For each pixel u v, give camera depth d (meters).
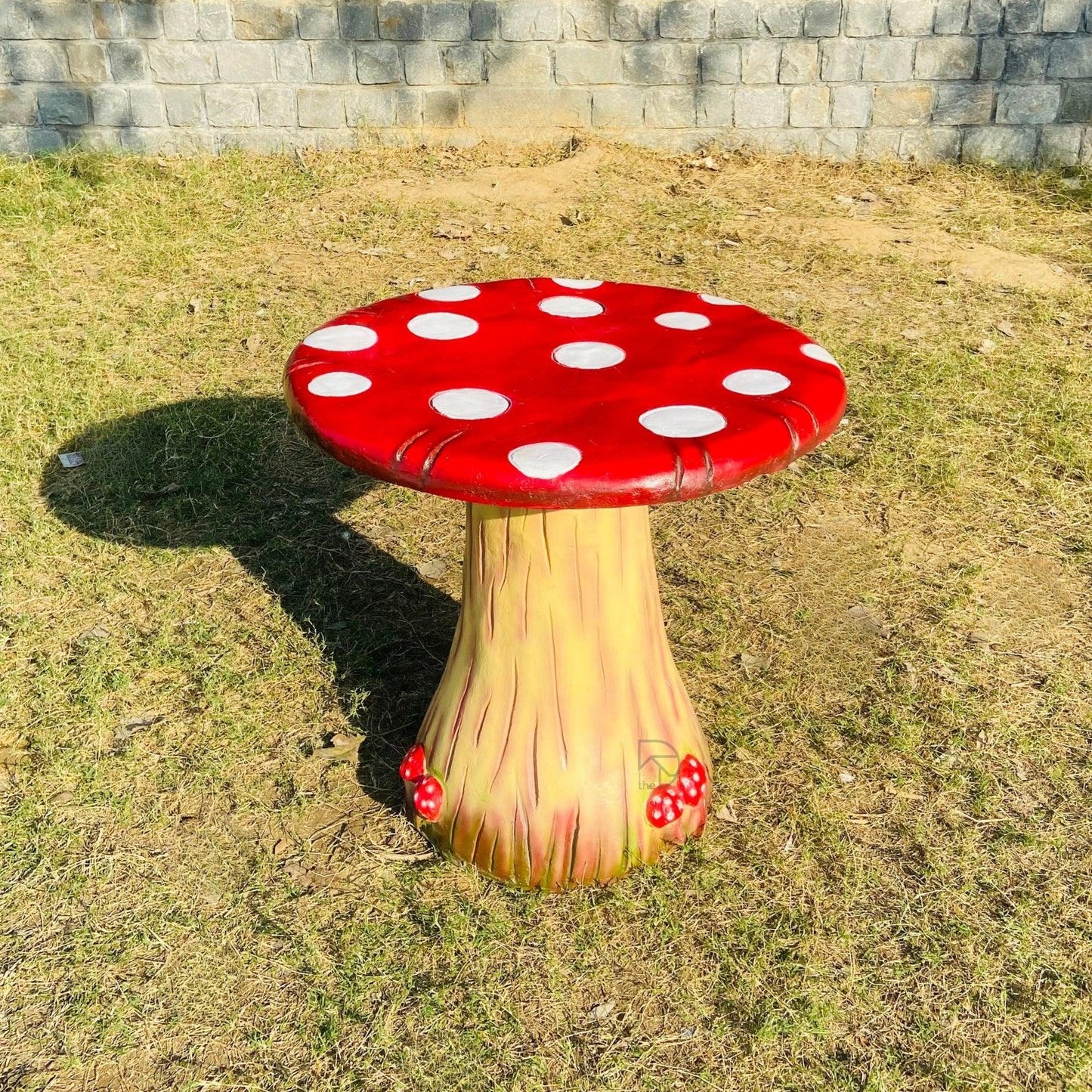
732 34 5.15
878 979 1.69
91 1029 1.61
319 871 1.86
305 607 2.49
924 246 4.46
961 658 2.34
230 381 3.38
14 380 3.29
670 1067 1.57
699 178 5.18
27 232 4.41
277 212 4.71
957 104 5.22
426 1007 1.64
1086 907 1.80
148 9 5.07
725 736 2.13
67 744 2.10
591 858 1.79
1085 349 3.61
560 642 1.71
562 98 5.29
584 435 1.40
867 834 1.94
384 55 5.19
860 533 2.76
